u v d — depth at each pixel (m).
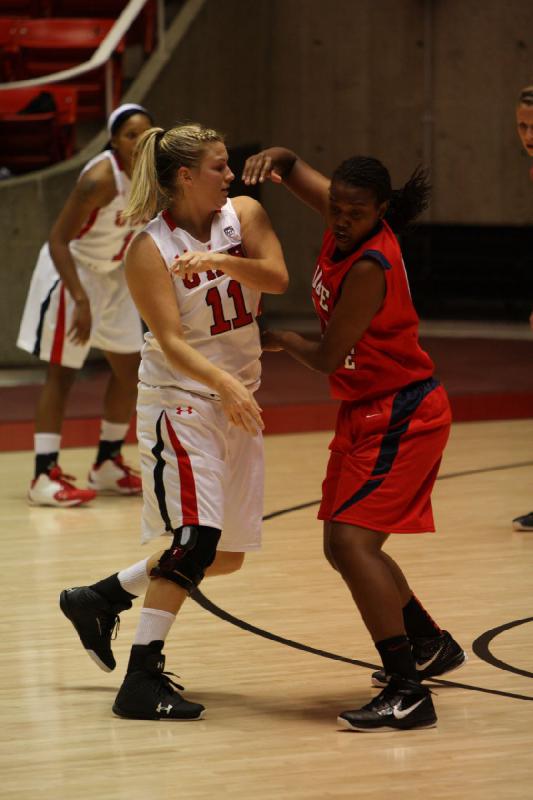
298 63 28.88
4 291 23.06
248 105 27.50
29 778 7.75
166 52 24.47
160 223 8.73
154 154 8.73
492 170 28.88
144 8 25.48
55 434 15.51
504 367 23.69
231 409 8.27
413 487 8.59
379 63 28.89
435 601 11.54
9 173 23.25
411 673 8.58
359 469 8.59
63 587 12.05
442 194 29.17
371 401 8.73
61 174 22.98
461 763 7.93
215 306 8.71
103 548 13.51
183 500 8.57
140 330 15.59
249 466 9.02
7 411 19.88
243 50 27.14
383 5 28.70
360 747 8.22
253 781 7.66
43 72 25.59
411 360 8.73
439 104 28.89
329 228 8.79
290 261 29.53
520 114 12.48
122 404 15.92
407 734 8.45
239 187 26.94
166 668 9.83
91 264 15.16
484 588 11.94
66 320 15.13
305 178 9.38
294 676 9.64
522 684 9.42
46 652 10.24
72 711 8.94
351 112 29.08
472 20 28.52
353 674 9.66
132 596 9.29
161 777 7.75
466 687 9.38
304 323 28.28
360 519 8.51
